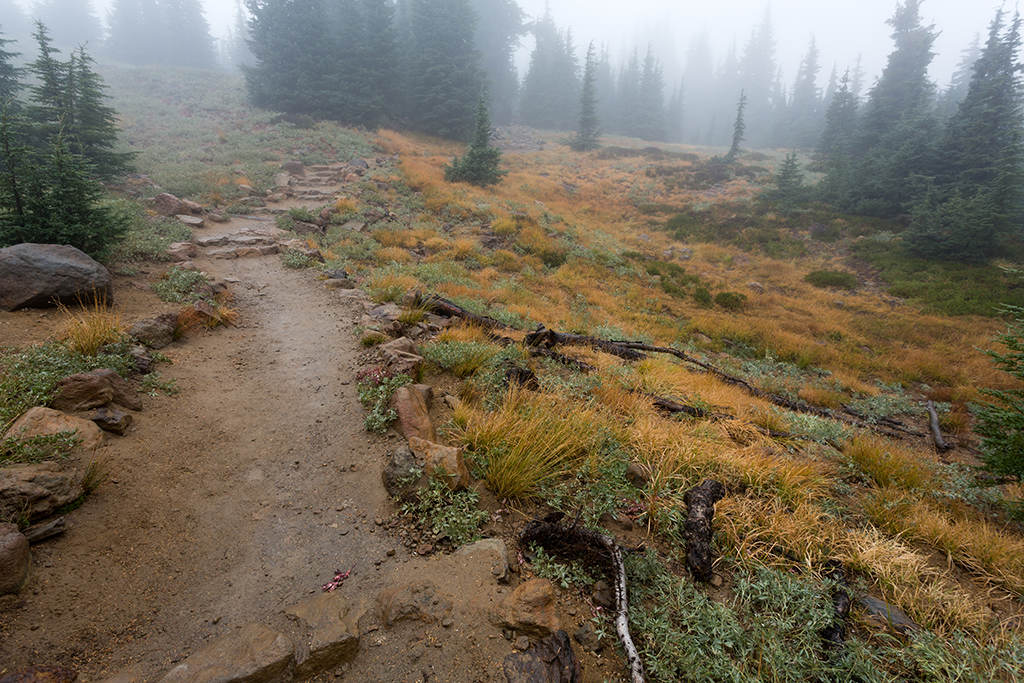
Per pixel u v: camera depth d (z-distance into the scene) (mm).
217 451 4816
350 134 31953
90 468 3777
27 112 14898
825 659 3047
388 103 40125
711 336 16016
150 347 6496
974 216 21891
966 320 17828
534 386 6484
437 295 10281
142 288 8719
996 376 13062
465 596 3199
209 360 6785
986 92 26766
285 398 6082
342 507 4191
